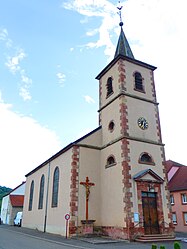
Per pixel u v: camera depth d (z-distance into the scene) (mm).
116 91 21719
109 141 20891
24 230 25375
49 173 25391
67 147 21469
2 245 13773
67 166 21125
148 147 19891
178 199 32375
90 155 21016
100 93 24438
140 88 22281
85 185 19734
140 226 16781
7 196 47125
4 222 45531
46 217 23797
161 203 18469
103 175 20453
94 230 18938
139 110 20984
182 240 17000
